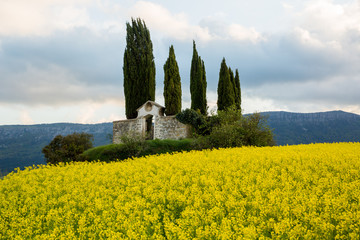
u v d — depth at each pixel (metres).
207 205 7.72
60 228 6.71
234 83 42.66
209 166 12.75
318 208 7.06
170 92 37.56
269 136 28.20
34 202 9.12
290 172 11.73
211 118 32.69
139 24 42.03
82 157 27.44
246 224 6.34
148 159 16.70
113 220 7.16
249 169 12.20
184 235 5.70
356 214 6.25
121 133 38.16
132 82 40.28
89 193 9.66
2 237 7.13
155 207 8.10
